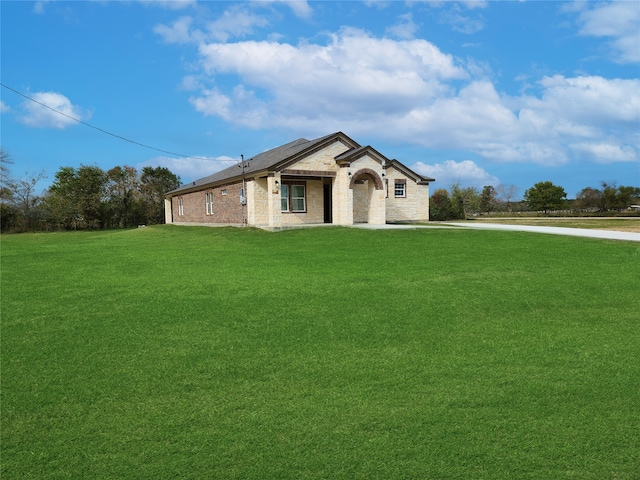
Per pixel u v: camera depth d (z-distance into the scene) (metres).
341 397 4.28
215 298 8.10
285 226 22.06
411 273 9.96
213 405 4.18
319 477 3.12
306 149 22.45
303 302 7.67
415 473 3.14
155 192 50.25
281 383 4.61
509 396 4.22
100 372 4.96
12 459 3.41
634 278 9.10
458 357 5.21
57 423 3.91
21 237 30.41
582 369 4.79
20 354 5.52
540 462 3.23
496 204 62.72
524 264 10.76
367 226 21.94
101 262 13.41
